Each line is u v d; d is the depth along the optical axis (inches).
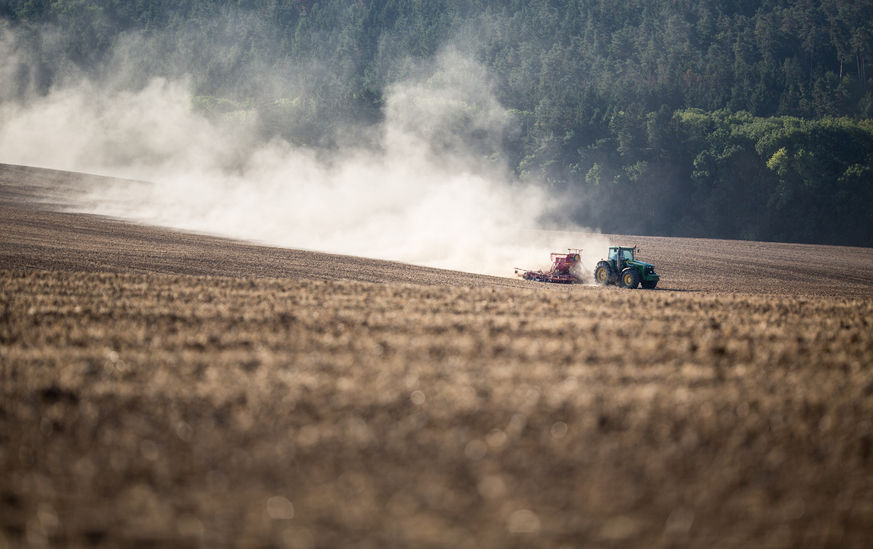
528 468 1232.8
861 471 1261.1
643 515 1099.3
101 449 1284.4
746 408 1517.0
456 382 1647.4
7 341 1982.0
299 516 1072.2
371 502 1114.7
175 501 1112.8
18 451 1274.6
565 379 1692.9
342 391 1571.1
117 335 2047.2
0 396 1528.1
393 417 1433.3
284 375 1680.6
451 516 1079.6
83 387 1592.0
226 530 1035.3
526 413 1461.6
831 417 1477.6
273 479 1181.1
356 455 1268.5
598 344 2049.7
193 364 1776.6
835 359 1979.6
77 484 1160.2
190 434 1346.0
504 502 1122.0
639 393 1595.7
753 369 1835.6
